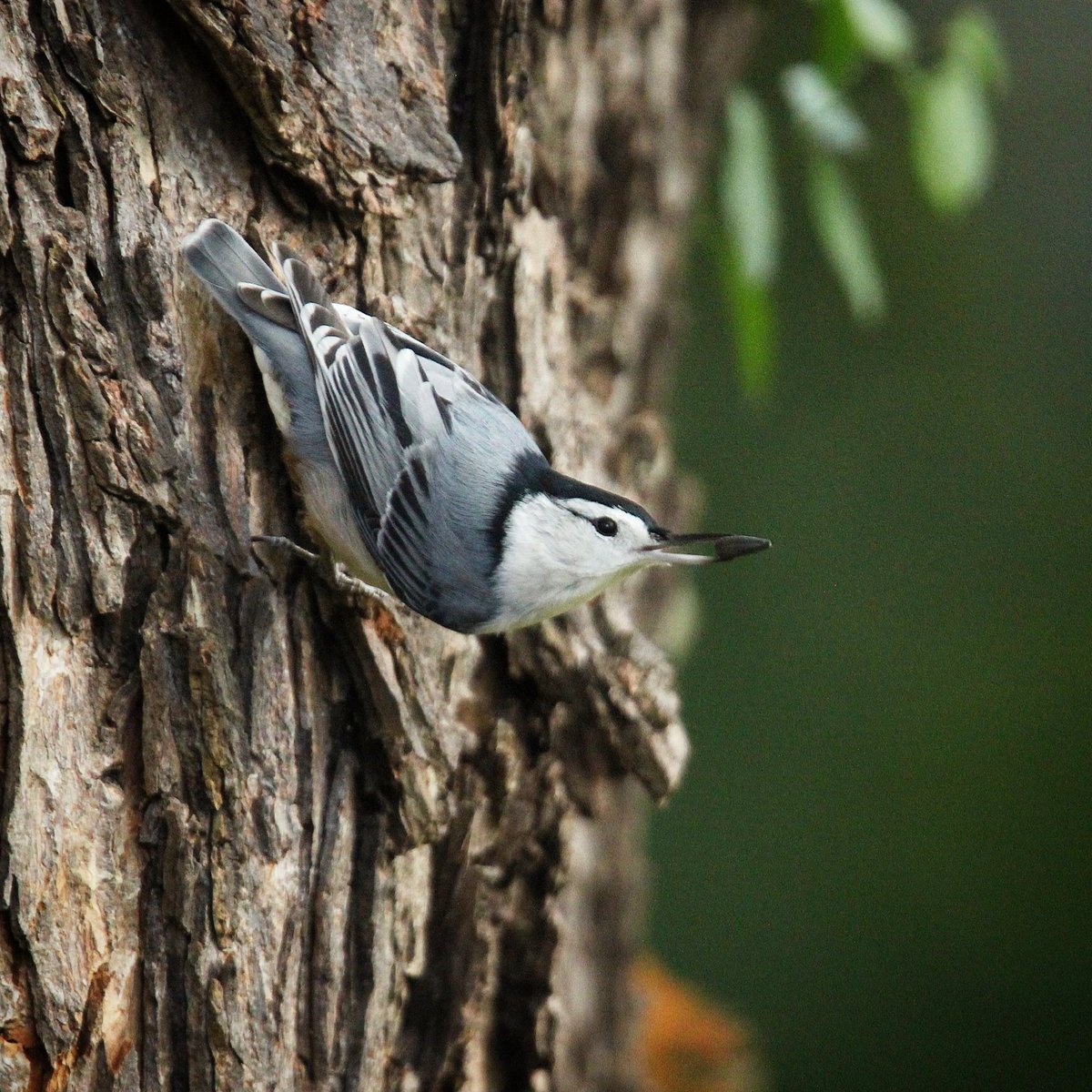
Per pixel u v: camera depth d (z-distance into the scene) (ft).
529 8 18.22
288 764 18.06
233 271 18.03
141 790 18.01
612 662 18.25
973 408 21.86
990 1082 19.74
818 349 21.97
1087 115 21.84
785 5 18.89
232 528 18.04
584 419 18.35
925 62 18.63
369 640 18.10
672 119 18.51
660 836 21.11
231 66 18.02
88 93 17.98
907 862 20.76
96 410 17.98
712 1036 18.86
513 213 18.24
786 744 21.36
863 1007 20.16
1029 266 21.77
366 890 18.11
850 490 21.80
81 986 17.98
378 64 18.08
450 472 18.12
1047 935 20.18
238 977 18.03
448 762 18.15
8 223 17.97
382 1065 18.15
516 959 18.28
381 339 18.10
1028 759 20.77
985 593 21.57
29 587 17.97
